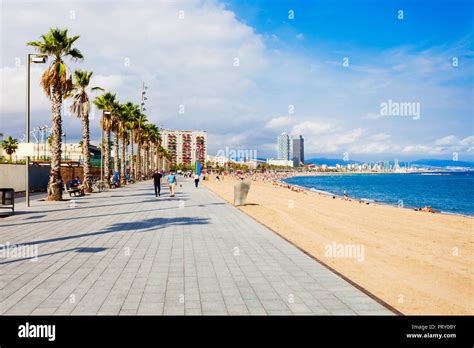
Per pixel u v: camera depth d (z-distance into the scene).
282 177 171.75
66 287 6.04
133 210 17.86
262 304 5.33
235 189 22.00
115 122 40.19
